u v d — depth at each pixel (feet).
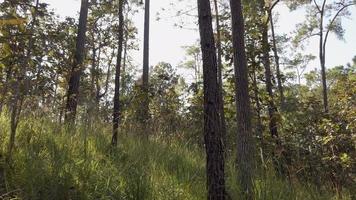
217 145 19.07
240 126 24.32
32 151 20.38
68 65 29.76
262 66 37.27
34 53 20.02
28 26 19.62
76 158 22.31
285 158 24.75
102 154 25.45
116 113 33.88
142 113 35.32
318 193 21.52
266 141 30.30
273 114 34.32
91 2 48.16
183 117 37.70
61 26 27.35
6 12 14.48
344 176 25.34
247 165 20.45
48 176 18.53
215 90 19.45
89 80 55.26
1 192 17.48
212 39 19.97
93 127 29.86
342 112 30.78
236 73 25.84
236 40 26.37
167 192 20.26
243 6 39.86
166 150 28.14
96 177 20.31
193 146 32.04
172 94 39.37
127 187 19.94
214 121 19.19
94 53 65.46
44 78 23.17
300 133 31.45
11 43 17.90
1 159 19.57
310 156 26.96
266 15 40.78
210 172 18.90
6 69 19.42
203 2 20.27
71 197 18.20
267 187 19.57
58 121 28.63
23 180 18.10
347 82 33.71
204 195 20.16
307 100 38.68
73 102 34.27
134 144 29.27
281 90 44.62
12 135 19.89
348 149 28.63
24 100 22.61
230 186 19.92
